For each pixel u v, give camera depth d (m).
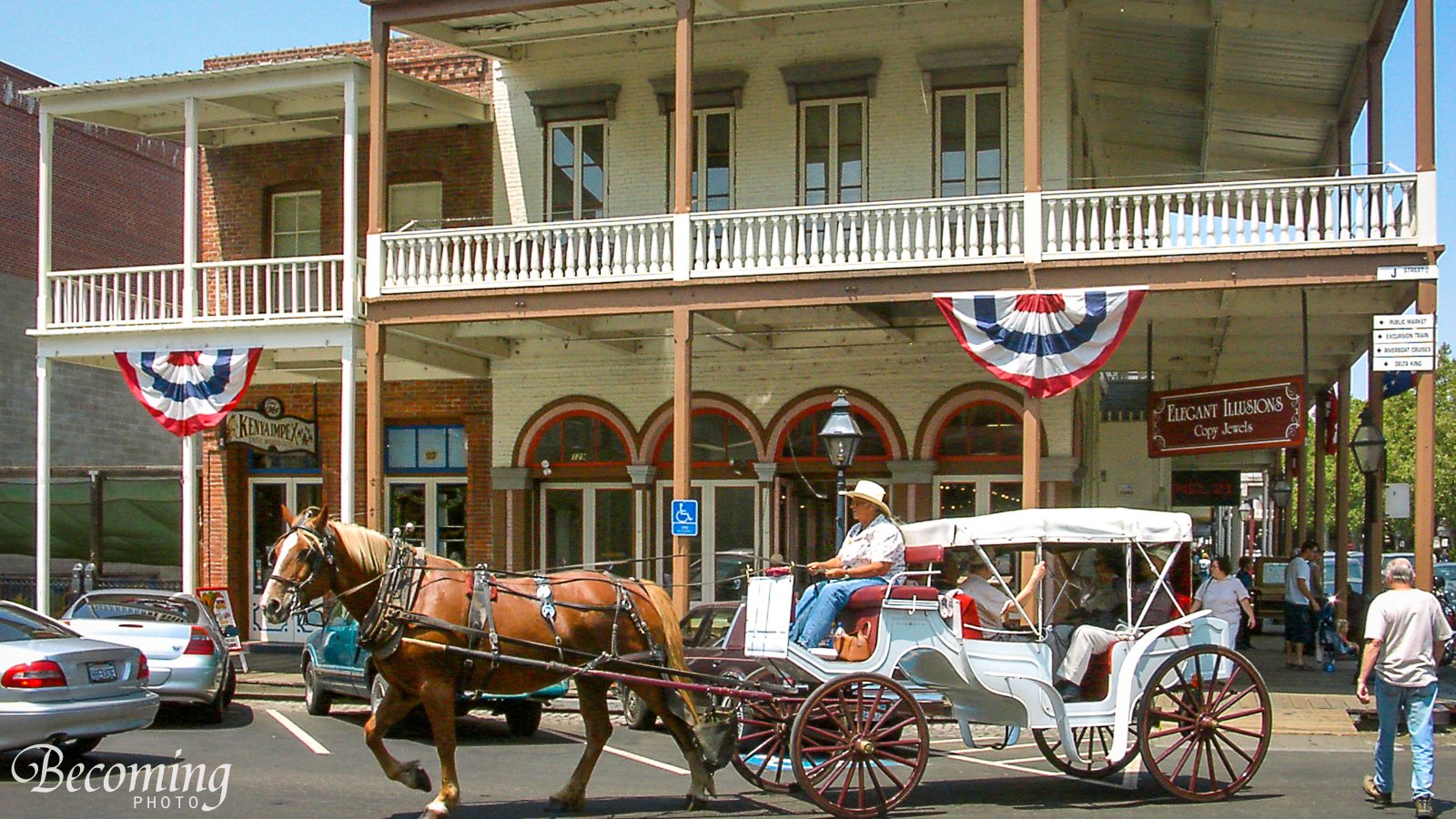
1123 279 18.03
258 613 25.80
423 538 25.00
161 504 26.47
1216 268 17.70
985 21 21.67
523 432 24.27
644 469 23.56
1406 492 19.97
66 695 12.55
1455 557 61.44
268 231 25.70
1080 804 11.29
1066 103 21.00
